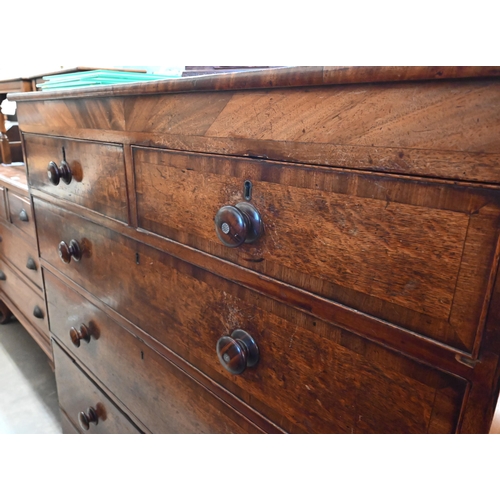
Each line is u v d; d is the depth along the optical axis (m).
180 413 0.66
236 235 0.43
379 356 0.37
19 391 1.42
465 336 0.31
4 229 1.39
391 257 0.34
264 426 0.51
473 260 0.29
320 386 0.43
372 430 0.39
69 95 0.68
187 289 0.57
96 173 0.70
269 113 0.40
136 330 0.71
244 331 0.50
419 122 0.30
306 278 0.41
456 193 0.29
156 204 0.58
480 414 0.31
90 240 0.78
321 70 0.34
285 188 0.40
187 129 0.49
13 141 1.71
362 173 0.34
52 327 1.08
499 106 0.26
